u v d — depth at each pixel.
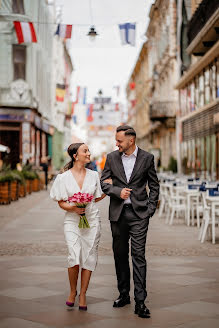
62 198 5.50
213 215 10.51
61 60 62.94
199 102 29.91
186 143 34.16
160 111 39.34
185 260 8.42
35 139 39.56
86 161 5.54
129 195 5.49
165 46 42.12
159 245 10.09
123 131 5.49
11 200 22.64
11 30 35.50
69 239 5.47
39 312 5.34
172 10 38.81
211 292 6.20
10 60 35.53
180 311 5.38
